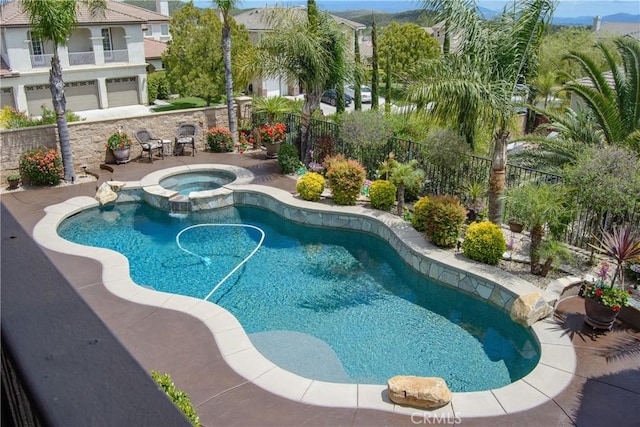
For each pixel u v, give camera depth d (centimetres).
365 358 848
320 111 2139
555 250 973
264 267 1181
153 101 3550
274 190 1539
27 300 111
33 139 1588
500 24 1145
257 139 1967
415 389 682
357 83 1819
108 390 90
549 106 2053
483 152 1466
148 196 1533
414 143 1434
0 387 107
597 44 1471
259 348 869
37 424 85
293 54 1619
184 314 898
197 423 578
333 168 1416
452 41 1208
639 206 1020
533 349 863
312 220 1412
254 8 4609
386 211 1374
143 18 3294
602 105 1335
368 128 1451
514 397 703
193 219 1463
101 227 1390
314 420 658
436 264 1094
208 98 3031
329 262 1216
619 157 1023
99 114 3053
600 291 843
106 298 949
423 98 1094
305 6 1712
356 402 692
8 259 127
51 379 90
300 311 997
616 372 753
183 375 742
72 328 104
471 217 1256
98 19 2973
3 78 2777
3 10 2803
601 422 658
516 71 1133
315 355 852
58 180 1595
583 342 827
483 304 1017
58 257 1113
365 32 6103
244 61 1741
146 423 84
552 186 1035
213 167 1750
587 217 1085
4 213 157
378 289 1089
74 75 3030
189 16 2916
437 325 951
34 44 2894
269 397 699
